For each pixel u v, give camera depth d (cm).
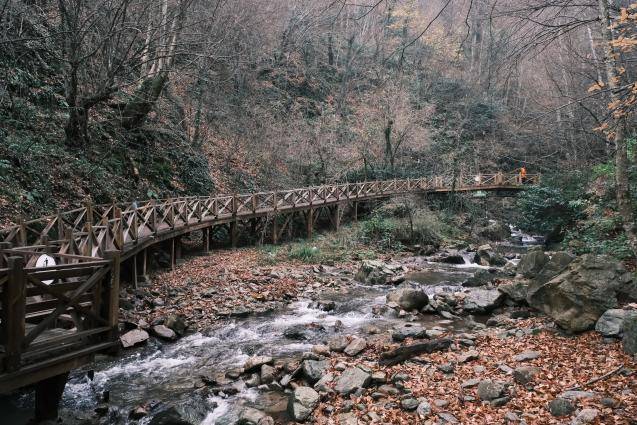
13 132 1138
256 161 2397
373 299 1093
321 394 541
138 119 1653
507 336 714
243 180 2206
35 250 648
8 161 1024
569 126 1130
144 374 653
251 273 1273
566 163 1666
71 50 1129
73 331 503
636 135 1052
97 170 1334
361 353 699
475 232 2270
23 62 1265
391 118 2539
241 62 1981
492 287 1134
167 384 621
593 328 653
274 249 1650
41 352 438
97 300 508
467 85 2600
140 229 1123
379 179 2633
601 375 502
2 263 551
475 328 823
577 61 1038
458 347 675
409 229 1978
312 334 829
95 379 629
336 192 2128
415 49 3238
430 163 2959
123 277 1075
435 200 2562
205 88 2077
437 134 3069
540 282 807
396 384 550
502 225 2406
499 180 2555
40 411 505
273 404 552
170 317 836
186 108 2212
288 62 2984
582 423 404
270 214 1764
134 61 1311
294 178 2505
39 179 1109
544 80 1616
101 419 525
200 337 812
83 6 1136
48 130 1288
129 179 1498
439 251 1884
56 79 1420
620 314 621
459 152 2912
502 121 2273
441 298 1038
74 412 538
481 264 1616
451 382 544
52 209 1078
